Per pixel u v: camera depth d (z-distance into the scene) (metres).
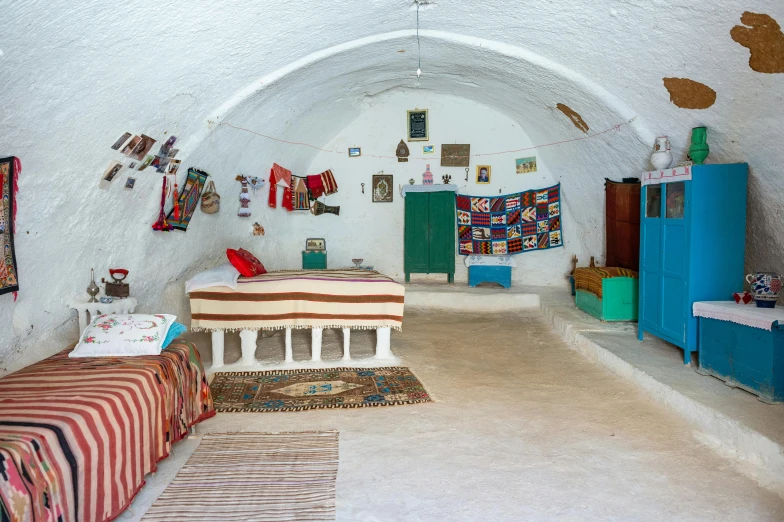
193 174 5.47
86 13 2.72
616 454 3.31
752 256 4.64
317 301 5.11
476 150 8.40
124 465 2.65
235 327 5.04
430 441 3.52
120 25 2.99
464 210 8.45
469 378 4.83
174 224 5.39
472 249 8.48
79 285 4.40
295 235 8.59
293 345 5.89
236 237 7.07
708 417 3.54
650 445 3.42
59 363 3.29
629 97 4.88
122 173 4.32
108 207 4.40
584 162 6.93
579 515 2.65
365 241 8.72
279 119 6.44
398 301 5.20
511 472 3.09
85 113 3.46
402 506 2.73
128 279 5.05
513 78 6.10
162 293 5.81
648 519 2.61
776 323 3.51
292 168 7.97
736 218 4.30
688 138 4.71
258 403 4.22
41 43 2.69
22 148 3.22
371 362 5.27
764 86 3.55
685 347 4.45
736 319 3.83
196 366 3.75
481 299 7.81
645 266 5.14
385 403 4.21
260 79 5.00
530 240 8.30
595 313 6.41
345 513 2.67
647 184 5.01
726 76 3.75
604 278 6.14
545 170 8.23
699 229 4.29
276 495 2.83
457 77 6.91
